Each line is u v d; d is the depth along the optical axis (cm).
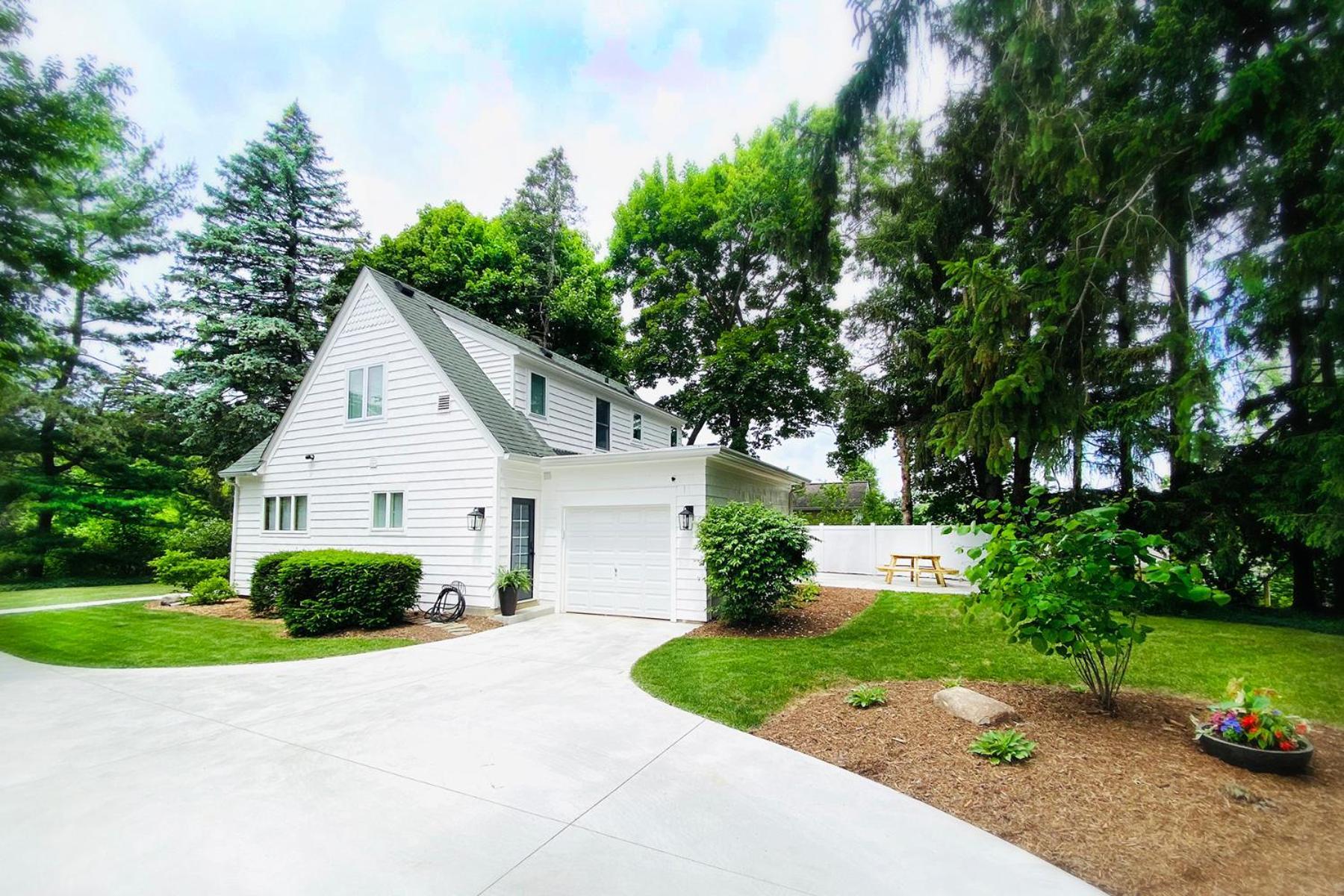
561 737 455
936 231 1451
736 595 851
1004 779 365
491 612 1012
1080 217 748
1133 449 1002
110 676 650
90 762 406
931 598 1071
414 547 1110
